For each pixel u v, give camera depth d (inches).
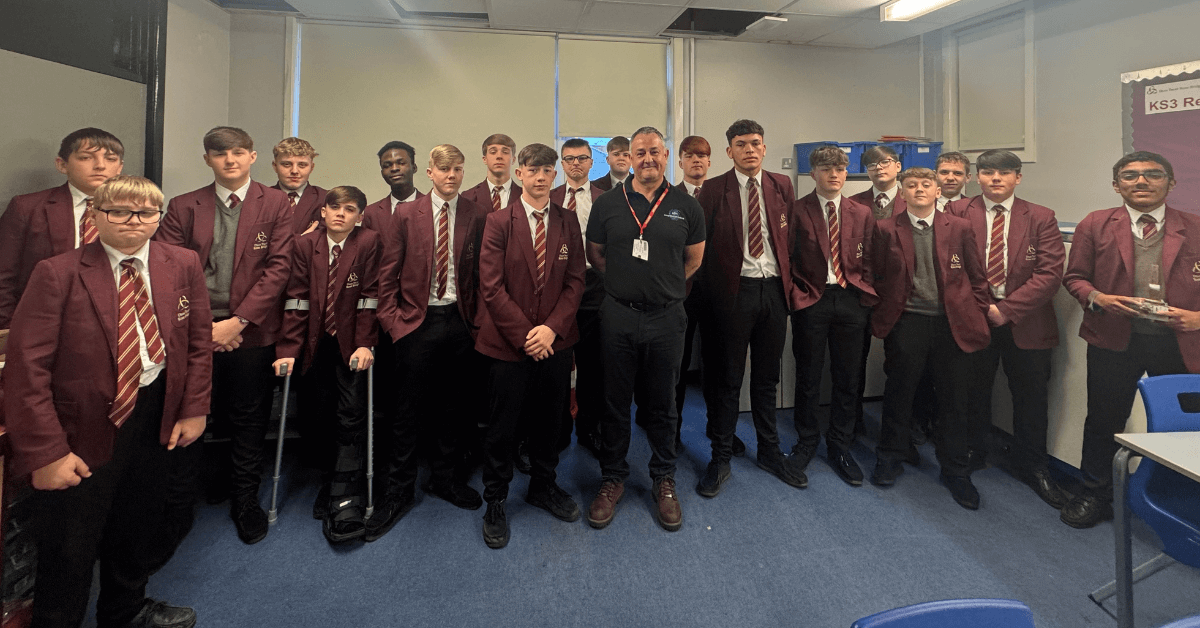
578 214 109.2
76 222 71.7
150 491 59.3
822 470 105.6
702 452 114.2
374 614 66.7
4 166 71.9
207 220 81.6
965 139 167.9
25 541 59.8
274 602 68.4
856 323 100.9
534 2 140.2
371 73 157.6
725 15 155.5
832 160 97.2
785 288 97.4
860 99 180.1
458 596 70.2
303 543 81.1
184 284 59.6
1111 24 127.9
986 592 71.4
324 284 88.5
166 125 122.1
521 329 80.7
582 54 168.7
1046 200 144.4
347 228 87.6
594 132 171.3
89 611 64.1
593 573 74.9
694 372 160.4
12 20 73.4
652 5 142.0
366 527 82.4
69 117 81.5
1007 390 109.7
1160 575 74.7
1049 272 93.7
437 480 94.4
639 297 83.0
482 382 101.3
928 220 97.3
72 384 51.6
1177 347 81.5
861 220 101.0
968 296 95.0
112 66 89.9
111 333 53.2
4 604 57.6
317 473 103.8
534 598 69.9
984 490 98.1
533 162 81.1
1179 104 115.9
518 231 82.7
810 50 177.3
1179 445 55.8
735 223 96.1
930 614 29.8
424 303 85.3
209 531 83.4
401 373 87.0
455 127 163.0
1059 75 140.0
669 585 72.6
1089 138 133.5
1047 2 141.9
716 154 174.4
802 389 104.0
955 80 170.9
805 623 66.0
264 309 82.0
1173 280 82.0
